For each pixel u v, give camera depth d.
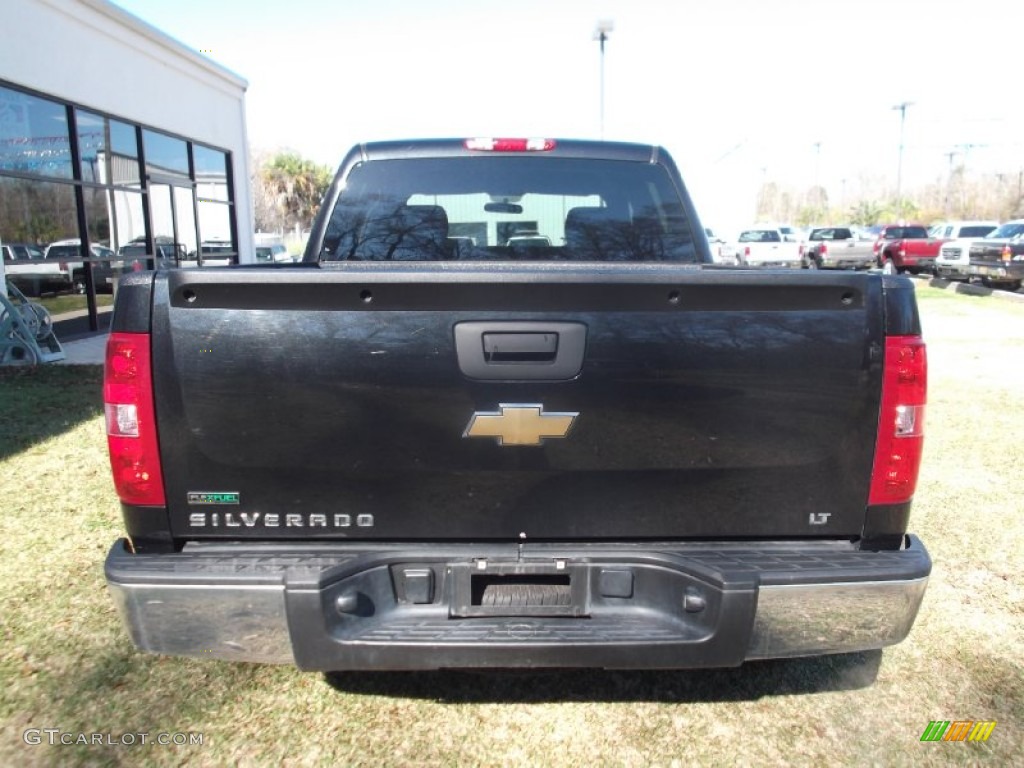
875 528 2.38
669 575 2.33
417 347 2.25
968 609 3.54
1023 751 2.60
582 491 2.33
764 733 2.68
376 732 2.67
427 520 2.35
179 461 2.29
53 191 11.16
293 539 2.36
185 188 15.62
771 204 107.31
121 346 2.24
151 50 13.71
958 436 6.40
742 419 2.29
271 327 2.24
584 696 2.89
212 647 2.28
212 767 2.49
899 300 2.29
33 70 10.46
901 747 2.61
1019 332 12.70
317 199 59.91
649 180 3.84
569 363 2.25
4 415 6.72
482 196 3.80
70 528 4.31
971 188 89.62
